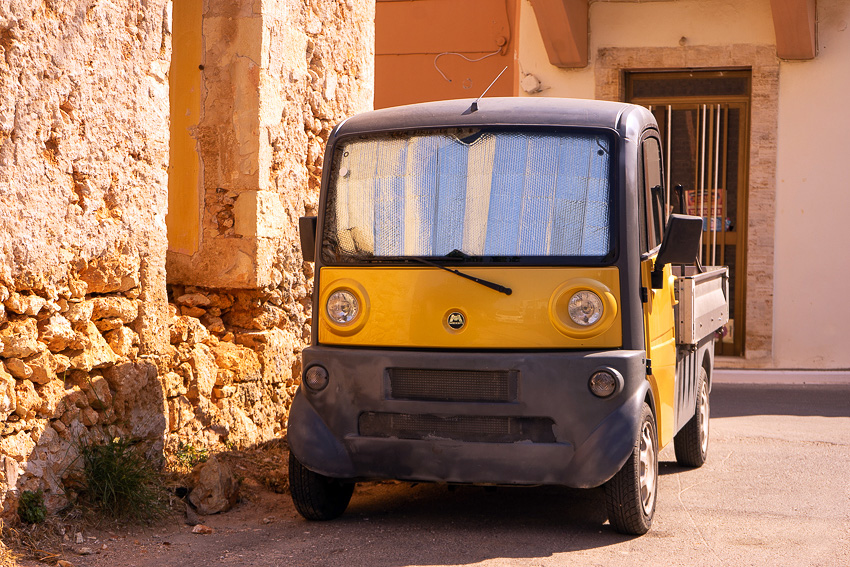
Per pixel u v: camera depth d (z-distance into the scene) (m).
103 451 5.68
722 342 14.12
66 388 5.62
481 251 5.66
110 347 6.04
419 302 5.66
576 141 5.76
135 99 6.14
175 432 6.71
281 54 8.17
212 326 7.83
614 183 5.65
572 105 6.00
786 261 13.66
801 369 13.62
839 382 13.16
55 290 5.53
